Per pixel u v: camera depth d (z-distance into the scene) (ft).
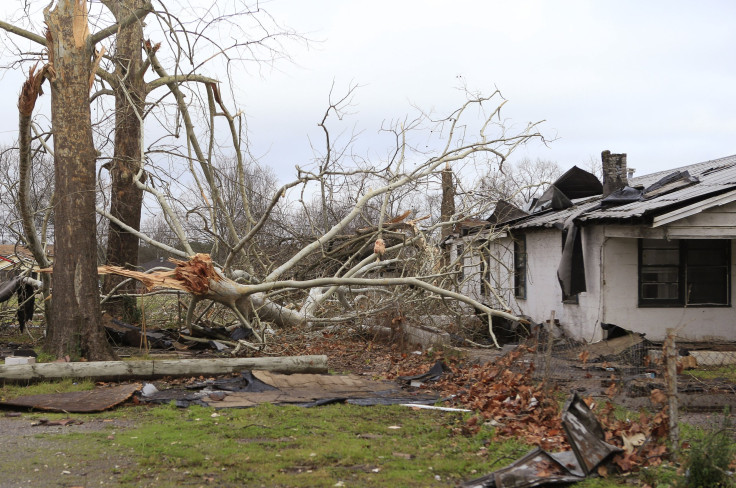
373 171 48.29
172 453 20.30
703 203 41.06
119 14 51.37
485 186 60.64
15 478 17.98
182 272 43.19
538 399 25.27
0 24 47.75
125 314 58.75
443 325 53.36
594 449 18.34
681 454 18.72
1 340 54.08
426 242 56.24
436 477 18.20
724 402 27.32
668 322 46.19
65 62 38.09
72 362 33.50
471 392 29.35
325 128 46.70
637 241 46.24
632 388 29.01
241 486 17.39
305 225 64.54
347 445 21.24
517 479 16.99
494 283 67.67
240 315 45.73
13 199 47.34
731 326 46.62
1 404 27.43
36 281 54.80
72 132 38.04
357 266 53.72
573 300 50.65
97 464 19.29
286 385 32.32
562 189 67.00
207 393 30.53
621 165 54.13
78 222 37.76
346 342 50.06
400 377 35.04
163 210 47.78
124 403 28.50
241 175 51.85
